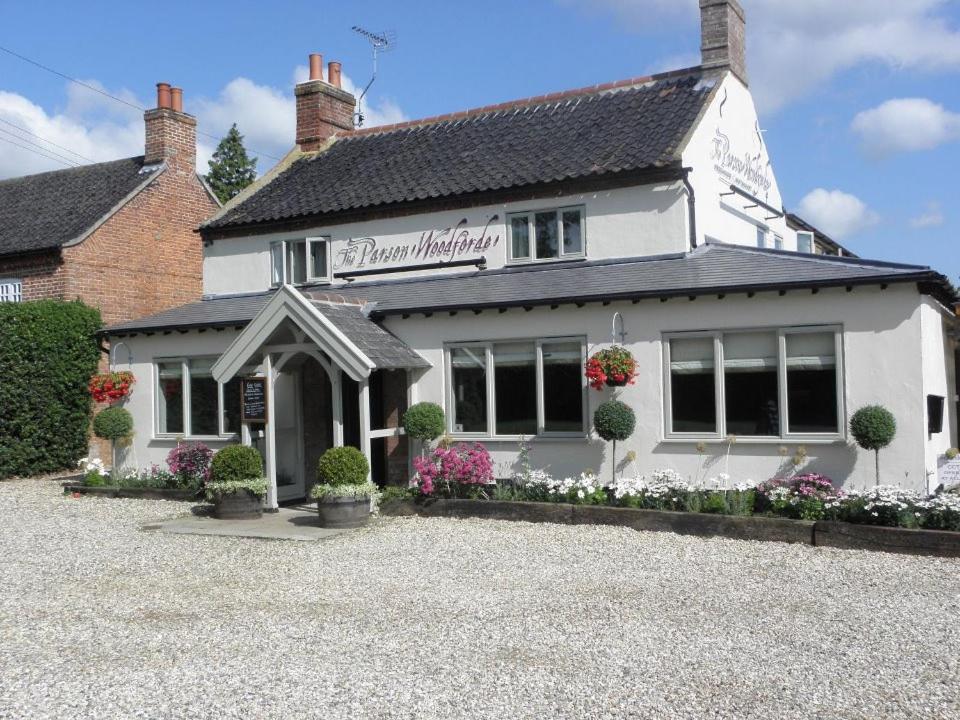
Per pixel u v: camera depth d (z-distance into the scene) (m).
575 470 14.40
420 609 8.88
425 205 18.33
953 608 8.42
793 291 12.80
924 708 6.11
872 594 8.98
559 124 19.52
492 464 14.90
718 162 18.00
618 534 12.20
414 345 15.69
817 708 6.14
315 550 11.88
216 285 21.08
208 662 7.38
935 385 13.16
